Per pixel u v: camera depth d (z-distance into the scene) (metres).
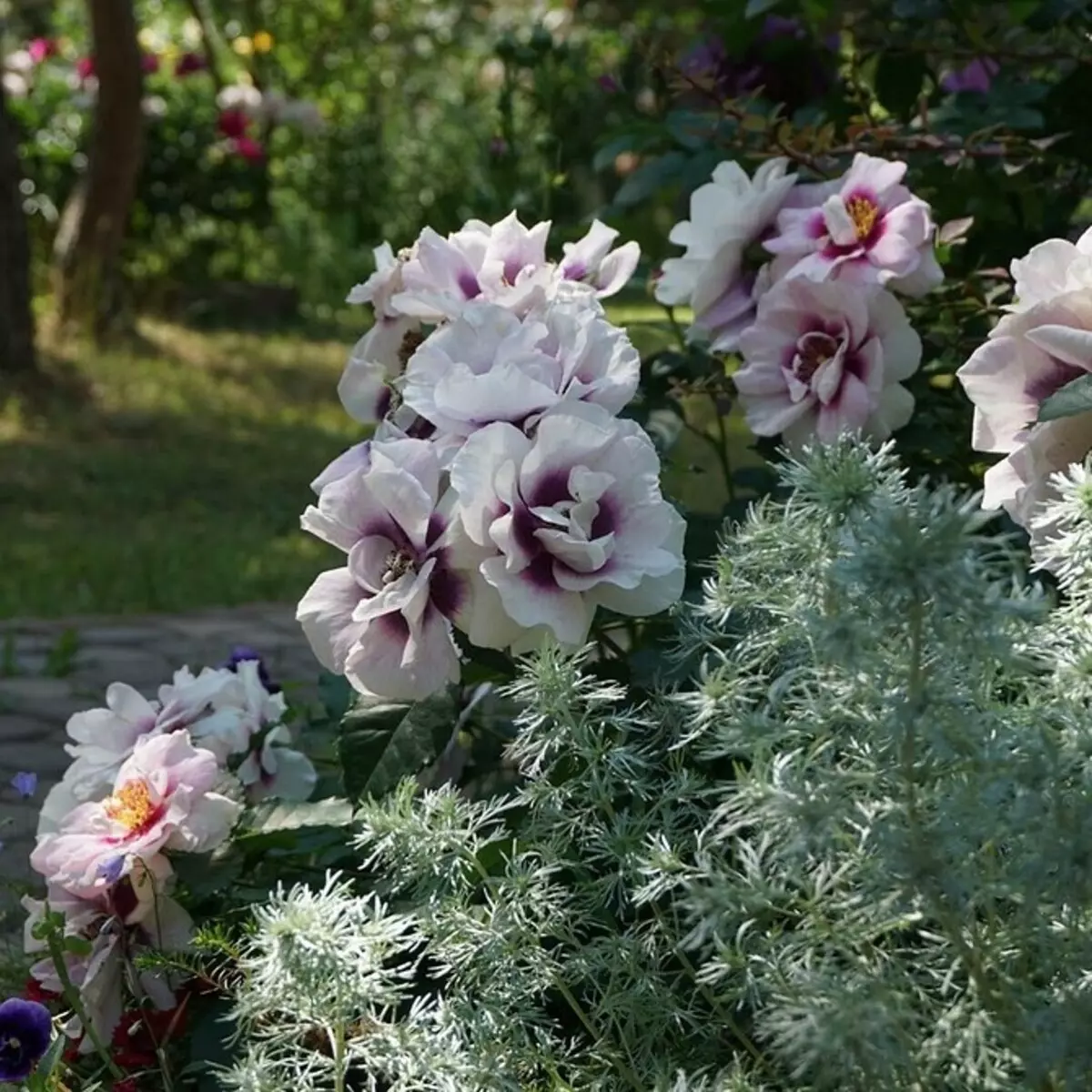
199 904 2.62
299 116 15.31
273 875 2.64
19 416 9.64
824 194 2.87
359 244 16.42
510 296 2.51
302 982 1.81
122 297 12.58
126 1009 2.50
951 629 1.66
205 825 2.48
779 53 3.88
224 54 17.75
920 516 1.68
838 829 1.71
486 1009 1.94
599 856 2.02
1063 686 1.78
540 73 4.04
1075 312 2.14
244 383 11.28
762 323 2.69
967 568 1.61
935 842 1.63
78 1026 2.51
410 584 2.21
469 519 2.13
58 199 14.48
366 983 1.83
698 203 2.86
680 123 3.48
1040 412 2.01
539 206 4.02
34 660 5.46
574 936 2.08
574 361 2.33
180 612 6.18
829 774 1.71
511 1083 1.92
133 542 7.16
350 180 17.09
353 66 17.77
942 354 3.05
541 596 2.14
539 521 2.16
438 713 2.44
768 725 1.79
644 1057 2.00
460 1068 1.90
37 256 14.33
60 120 14.62
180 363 11.77
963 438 3.02
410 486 2.19
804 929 1.77
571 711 2.09
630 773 2.05
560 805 2.02
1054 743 1.66
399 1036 1.92
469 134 16.39
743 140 3.32
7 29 16.02
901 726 1.67
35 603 6.18
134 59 12.01
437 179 16.75
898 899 1.68
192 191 15.29
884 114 3.89
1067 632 1.87
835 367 2.60
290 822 2.60
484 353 2.37
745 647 1.95
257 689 2.86
